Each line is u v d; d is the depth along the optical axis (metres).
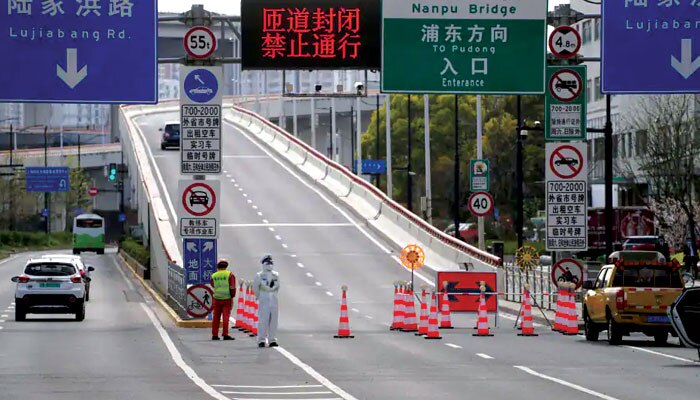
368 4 89.94
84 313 111.75
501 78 91.50
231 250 180.75
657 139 186.75
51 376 61.47
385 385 57.16
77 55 89.88
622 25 88.94
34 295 107.94
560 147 97.69
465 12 91.00
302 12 89.62
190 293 98.81
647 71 88.94
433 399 51.31
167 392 53.97
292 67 89.62
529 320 92.62
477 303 107.12
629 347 81.38
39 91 89.44
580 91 96.12
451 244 167.50
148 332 94.94
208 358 72.38
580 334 94.19
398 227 194.38
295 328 100.19
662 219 189.62
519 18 91.56
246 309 97.12
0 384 57.47
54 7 89.56
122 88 90.19
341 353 75.88
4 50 89.38
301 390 55.00
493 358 72.38
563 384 57.47
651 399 51.28
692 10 88.75
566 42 95.19
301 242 189.00
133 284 173.88
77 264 120.25
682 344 80.50
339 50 89.88
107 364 68.38
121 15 90.19
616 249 167.62
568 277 98.44
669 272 83.50
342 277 157.38
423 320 93.06
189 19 95.38
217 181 98.25
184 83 95.75
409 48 90.44
